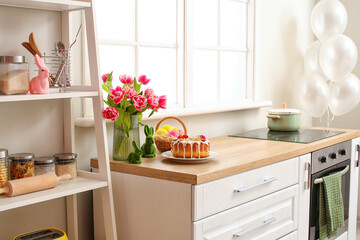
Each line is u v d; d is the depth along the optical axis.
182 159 2.25
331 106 3.81
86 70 2.42
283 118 3.36
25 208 2.20
